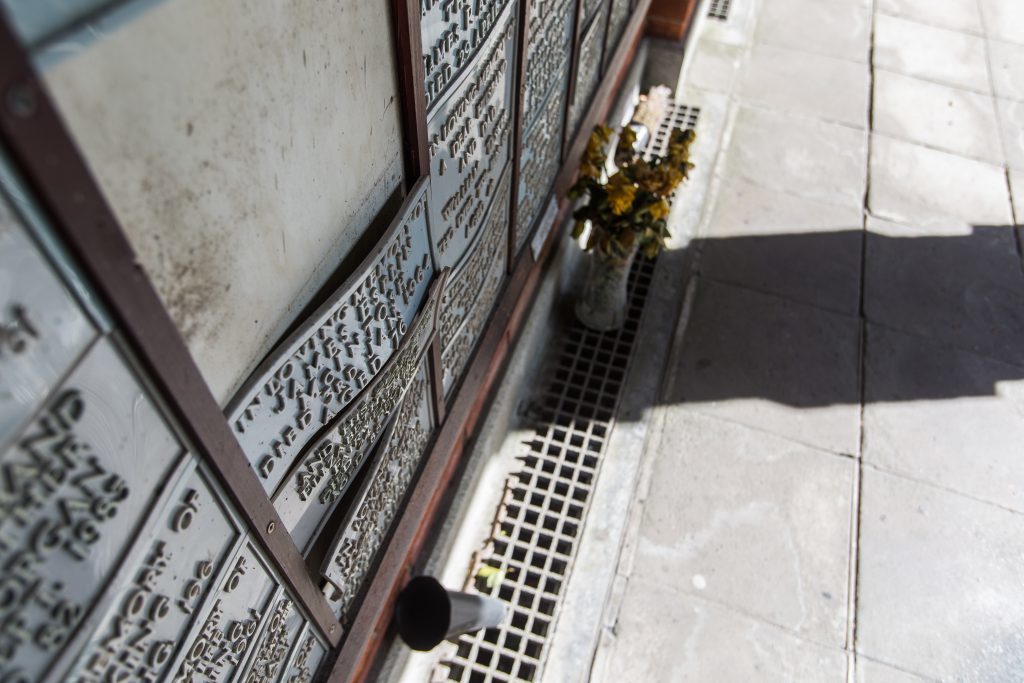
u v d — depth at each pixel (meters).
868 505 2.99
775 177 4.40
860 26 5.60
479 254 2.16
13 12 0.56
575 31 2.55
